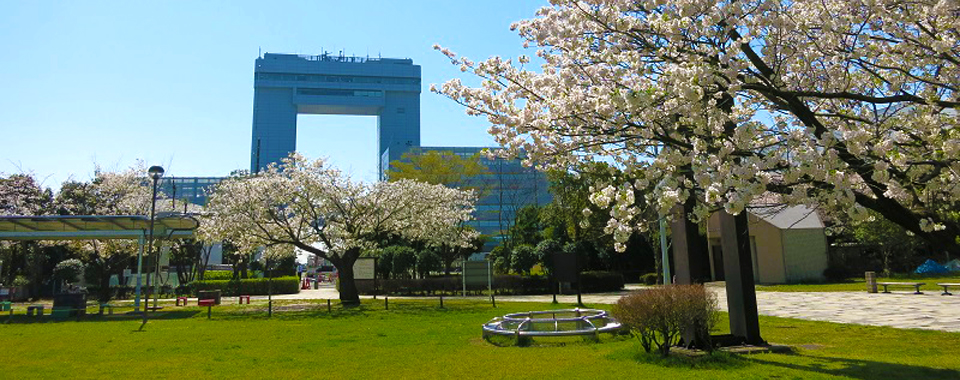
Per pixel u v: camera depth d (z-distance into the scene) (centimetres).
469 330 1236
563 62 664
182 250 3581
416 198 2144
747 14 553
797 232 2977
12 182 3089
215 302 2198
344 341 1084
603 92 603
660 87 564
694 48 584
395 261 3133
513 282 2688
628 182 594
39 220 1722
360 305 2047
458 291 2766
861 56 588
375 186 2141
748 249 888
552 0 636
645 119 563
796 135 506
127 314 1781
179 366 822
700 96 526
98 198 3061
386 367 791
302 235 2141
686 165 580
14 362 873
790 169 480
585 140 650
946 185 541
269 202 1997
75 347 1036
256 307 2045
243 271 3834
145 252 2544
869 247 3161
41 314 1727
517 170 4522
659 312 771
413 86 13962
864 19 600
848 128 600
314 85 13525
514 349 927
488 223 6109
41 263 3145
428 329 1268
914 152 579
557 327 1057
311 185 2030
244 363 843
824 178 481
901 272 3102
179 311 1900
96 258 2630
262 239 2088
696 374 670
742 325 872
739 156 536
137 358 901
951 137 579
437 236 2330
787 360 763
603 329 1011
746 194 491
